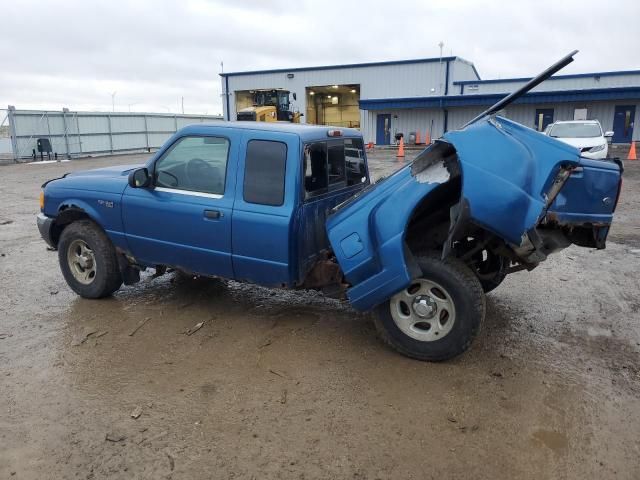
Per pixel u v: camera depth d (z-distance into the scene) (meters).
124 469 2.86
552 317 5.02
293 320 4.95
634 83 33.47
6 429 3.22
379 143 36.34
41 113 28.17
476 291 3.84
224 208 4.50
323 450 3.03
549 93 30.08
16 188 15.80
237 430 3.22
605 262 6.93
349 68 39.81
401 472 2.85
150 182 4.91
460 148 3.63
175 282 6.09
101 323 4.87
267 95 28.36
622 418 3.32
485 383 3.77
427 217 4.32
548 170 3.66
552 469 2.86
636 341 4.46
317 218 4.59
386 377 3.87
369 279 4.01
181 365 4.05
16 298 5.58
